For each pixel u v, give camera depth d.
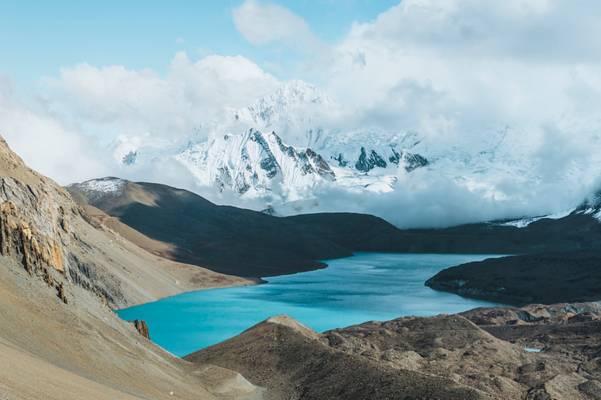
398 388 105.94
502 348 164.12
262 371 128.88
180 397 95.94
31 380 62.47
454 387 102.06
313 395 114.12
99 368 87.25
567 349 179.75
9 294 88.19
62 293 101.88
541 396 122.50
